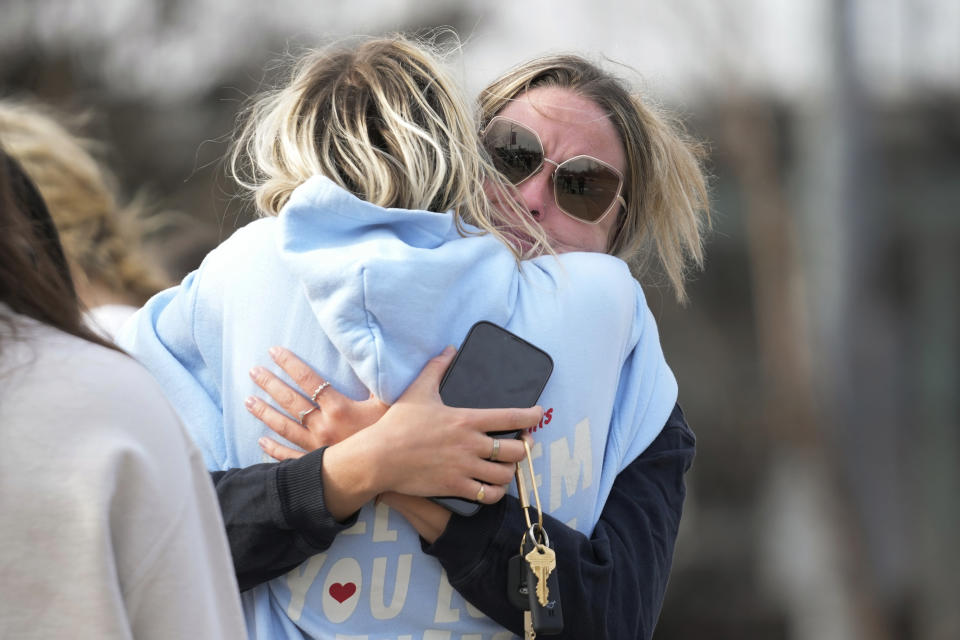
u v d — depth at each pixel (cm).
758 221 3853
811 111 3794
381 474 555
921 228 4175
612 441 648
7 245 429
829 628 3753
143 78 3762
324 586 592
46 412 409
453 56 694
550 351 613
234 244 632
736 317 4672
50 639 400
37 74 3675
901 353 3831
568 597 578
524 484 594
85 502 404
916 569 3744
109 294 921
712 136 3822
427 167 610
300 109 636
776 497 4097
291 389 588
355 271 559
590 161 692
